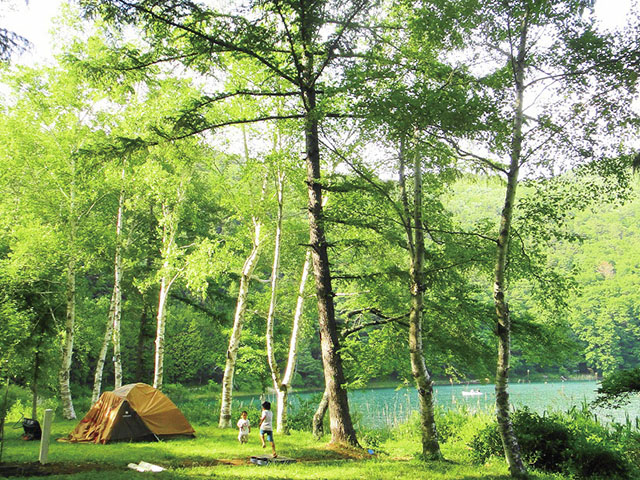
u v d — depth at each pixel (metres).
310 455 12.29
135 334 34.12
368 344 15.32
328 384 13.67
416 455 12.13
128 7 10.38
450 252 13.75
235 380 44.16
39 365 20.06
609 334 68.81
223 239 21.89
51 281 20.67
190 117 12.52
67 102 19.89
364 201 13.12
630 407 25.30
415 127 11.04
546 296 12.55
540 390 46.56
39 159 19.92
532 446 11.24
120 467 10.45
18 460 10.81
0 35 7.70
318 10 11.04
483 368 14.78
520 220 10.39
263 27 11.32
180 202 20.39
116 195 23.11
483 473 9.61
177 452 12.70
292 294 20.23
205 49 11.62
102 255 22.73
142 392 15.86
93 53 18.92
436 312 14.81
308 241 19.61
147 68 12.57
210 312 25.83
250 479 8.76
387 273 13.82
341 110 13.29
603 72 9.12
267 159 16.58
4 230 19.48
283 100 16.53
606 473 10.51
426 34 11.51
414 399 38.91
